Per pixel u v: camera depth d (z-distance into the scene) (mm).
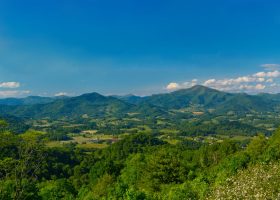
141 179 81625
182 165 71375
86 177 121312
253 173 36250
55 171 128000
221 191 33219
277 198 26219
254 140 104000
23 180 44000
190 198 39625
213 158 125125
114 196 46938
